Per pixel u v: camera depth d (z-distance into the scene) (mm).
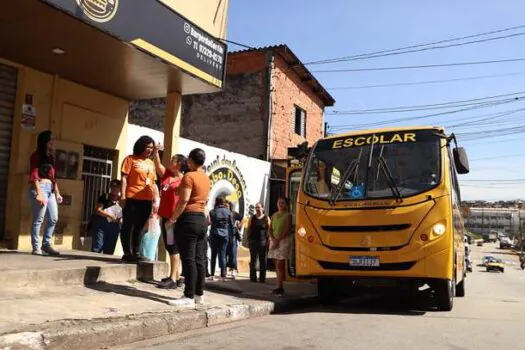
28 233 8883
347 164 8547
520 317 8062
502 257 84750
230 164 15188
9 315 5125
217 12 10539
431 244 7598
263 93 19844
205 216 7004
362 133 8938
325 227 8203
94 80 9797
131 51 8000
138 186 7906
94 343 5039
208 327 6613
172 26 8617
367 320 7324
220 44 10000
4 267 6555
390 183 8070
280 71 20469
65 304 5910
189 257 6914
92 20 7059
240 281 11141
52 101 9469
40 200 7820
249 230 11477
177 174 7805
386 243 7754
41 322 4969
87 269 7125
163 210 7758
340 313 8180
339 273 8016
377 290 10727
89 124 10266
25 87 9008
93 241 9398
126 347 5250
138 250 8164
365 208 7992
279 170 17906
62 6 6617
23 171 8945
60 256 8070
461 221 11188
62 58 8586
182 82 9633
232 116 20172
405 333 6309
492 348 5578
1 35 7609
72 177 9758
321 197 8438
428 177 8023
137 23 7844
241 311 7434
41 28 7285
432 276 7570
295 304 9086
